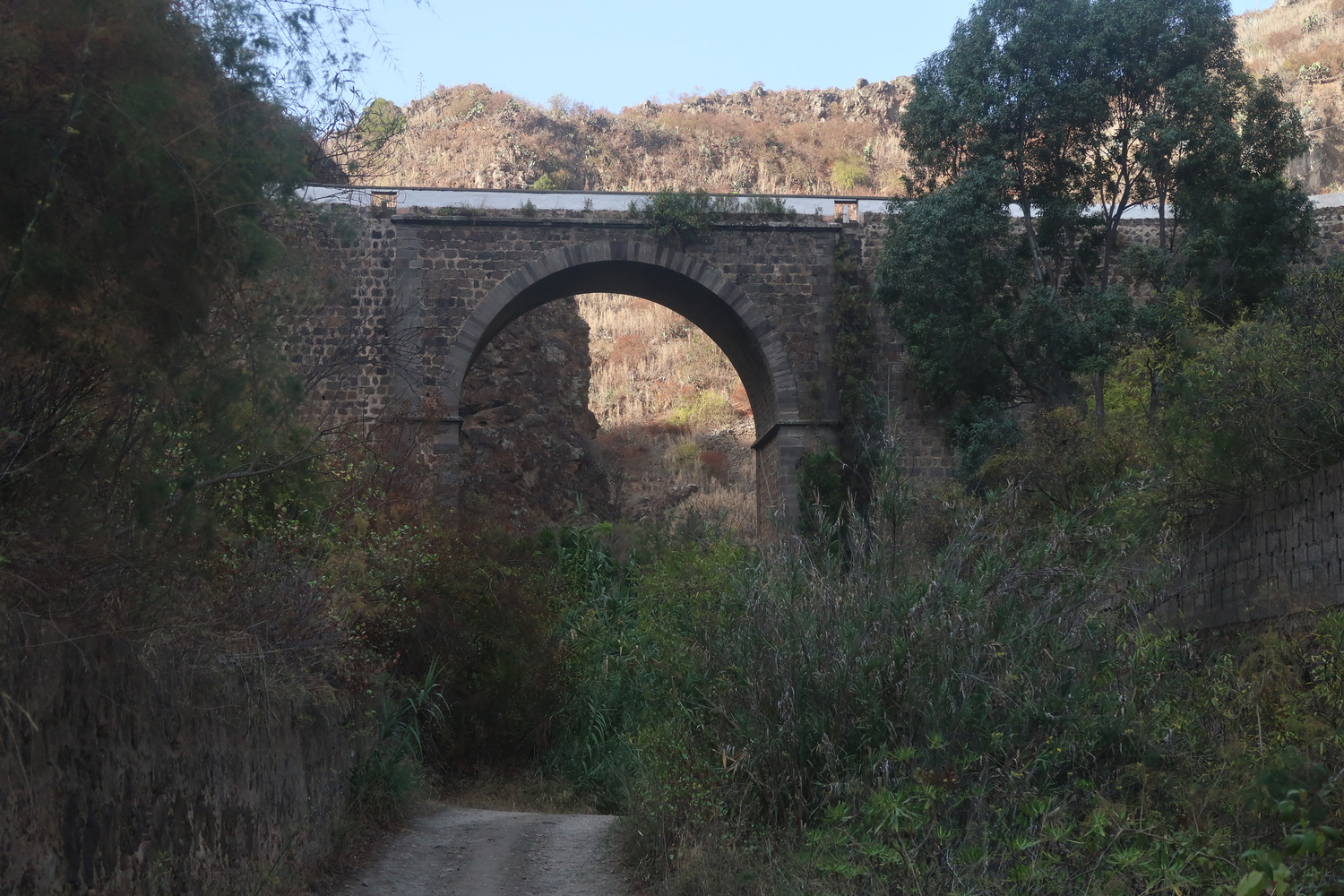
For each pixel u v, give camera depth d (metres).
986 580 9.08
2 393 5.73
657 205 30.28
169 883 6.52
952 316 26.86
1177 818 7.39
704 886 8.36
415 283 29.48
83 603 5.82
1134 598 9.55
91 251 5.80
